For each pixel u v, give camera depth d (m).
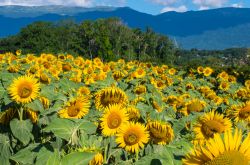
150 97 3.74
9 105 2.02
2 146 1.89
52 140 2.04
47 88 2.20
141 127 1.89
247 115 2.56
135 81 5.70
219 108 4.00
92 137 1.90
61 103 2.16
